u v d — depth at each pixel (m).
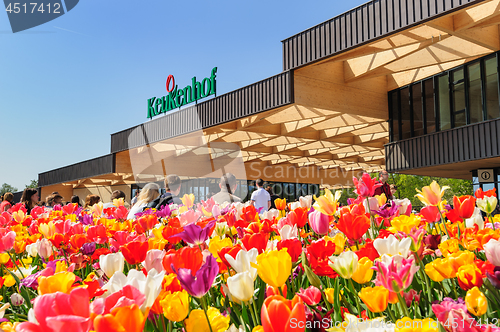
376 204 1.72
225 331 0.71
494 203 1.77
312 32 11.48
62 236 1.63
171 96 19.22
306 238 1.65
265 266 0.68
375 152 23.83
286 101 12.04
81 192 31.22
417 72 15.34
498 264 0.78
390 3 9.58
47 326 0.38
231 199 2.59
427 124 15.28
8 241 1.51
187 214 1.47
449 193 31.41
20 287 1.11
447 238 1.45
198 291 0.67
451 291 0.98
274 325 0.46
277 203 2.18
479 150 12.80
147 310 0.53
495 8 8.64
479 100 13.39
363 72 12.53
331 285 1.09
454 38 11.52
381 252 0.88
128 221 2.09
